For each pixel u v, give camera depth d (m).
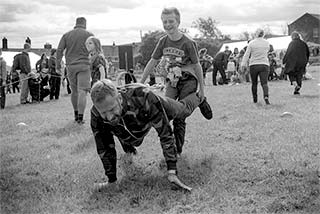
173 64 5.49
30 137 7.65
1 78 14.26
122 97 4.31
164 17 5.41
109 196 4.42
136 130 4.57
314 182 4.51
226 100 12.64
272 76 22.95
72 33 8.73
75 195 4.48
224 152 5.80
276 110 9.75
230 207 4.01
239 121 8.20
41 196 4.50
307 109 9.77
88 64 8.76
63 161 5.75
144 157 5.68
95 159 5.71
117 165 5.36
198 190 4.41
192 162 5.36
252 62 11.14
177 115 4.93
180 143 5.58
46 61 16.42
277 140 6.40
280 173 4.82
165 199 4.24
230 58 22.86
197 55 5.48
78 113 8.89
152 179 4.81
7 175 5.21
